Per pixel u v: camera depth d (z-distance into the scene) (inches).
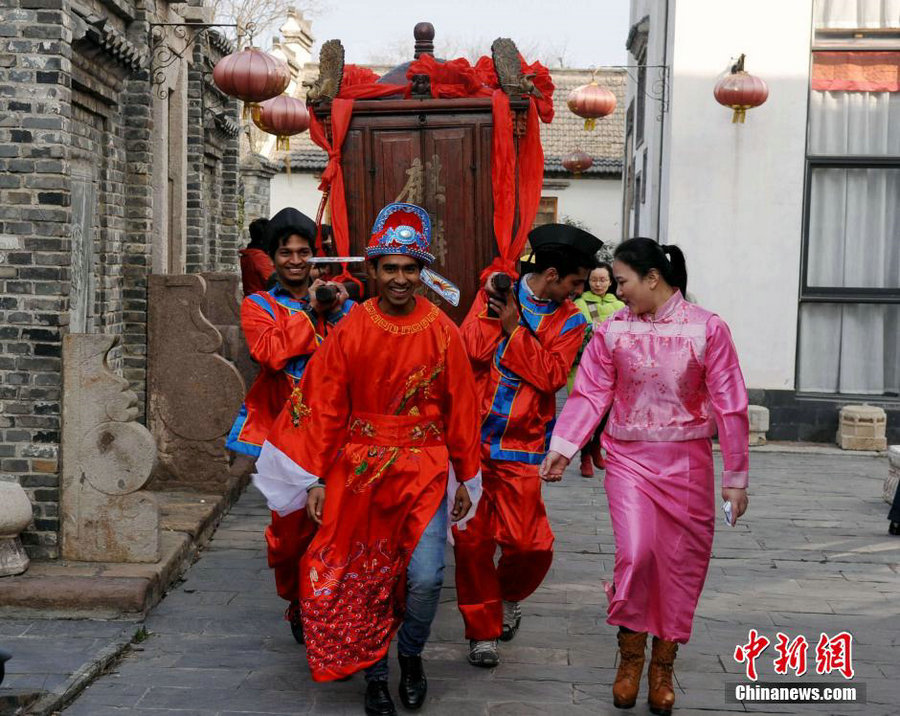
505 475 193.2
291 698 177.5
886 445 431.8
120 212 330.6
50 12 223.1
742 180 450.9
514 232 234.5
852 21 450.3
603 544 280.5
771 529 300.4
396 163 237.8
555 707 175.8
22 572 217.0
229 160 520.1
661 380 171.5
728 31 446.6
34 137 223.8
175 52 375.6
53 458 223.9
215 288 372.2
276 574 196.2
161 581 224.1
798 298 453.4
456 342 171.0
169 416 301.6
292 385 193.6
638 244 171.6
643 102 618.2
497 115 232.1
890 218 457.1
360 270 238.8
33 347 223.0
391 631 172.2
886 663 198.5
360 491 168.9
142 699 175.3
